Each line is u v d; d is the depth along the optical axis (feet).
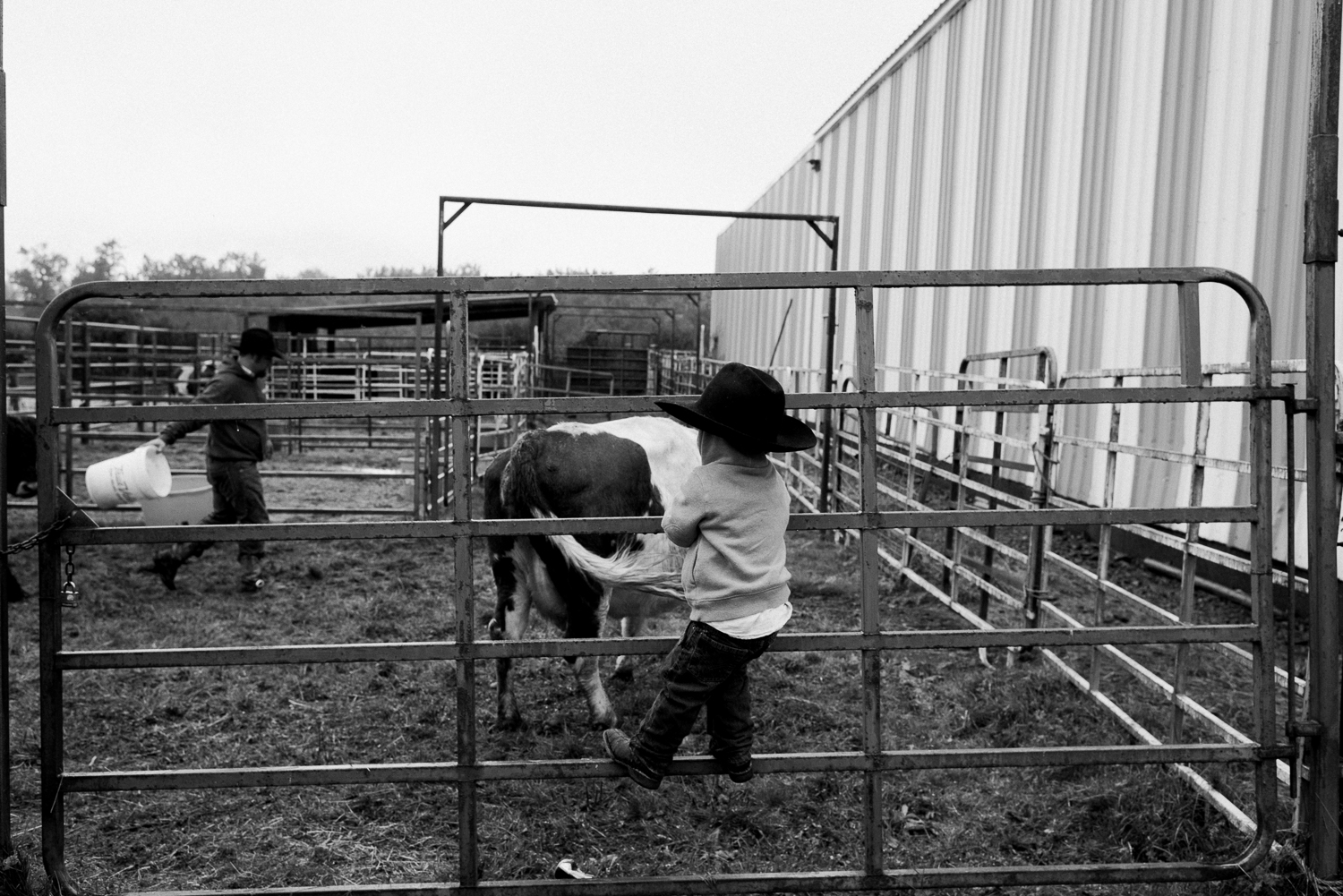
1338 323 20.97
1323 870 10.66
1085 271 10.30
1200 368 10.51
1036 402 10.37
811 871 11.45
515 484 13.94
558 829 12.23
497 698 16.56
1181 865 10.48
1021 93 37.55
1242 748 10.59
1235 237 25.36
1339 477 11.12
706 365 65.62
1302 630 20.89
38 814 12.62
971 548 29.99
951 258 43.80
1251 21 25.02
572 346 92.79
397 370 69.05
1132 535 29.04
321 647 9.97
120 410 9.75
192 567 26.76
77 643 19.83
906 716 16.42
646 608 15.37
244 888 10.86
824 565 28.45
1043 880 10.34
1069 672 17.66
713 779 13.55
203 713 16.01
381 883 10.97
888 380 50.03
